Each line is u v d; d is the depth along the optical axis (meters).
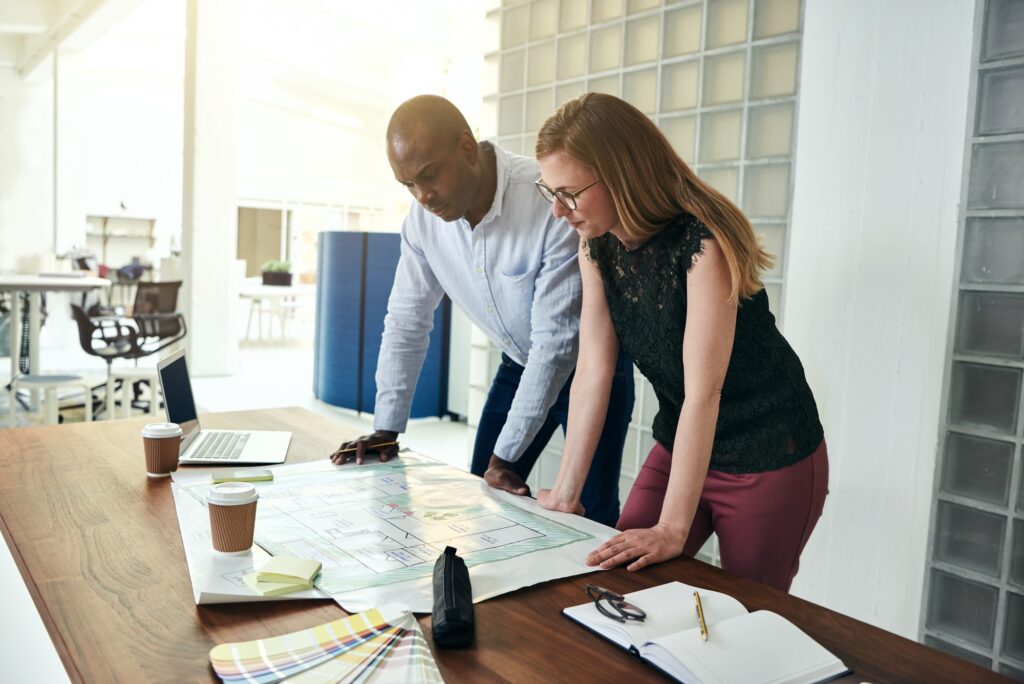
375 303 6.18
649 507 1.61
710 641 0.94
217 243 7.57
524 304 1.92
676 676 0.90
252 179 15.23
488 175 1.82
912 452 2.39
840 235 2.53
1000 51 2.14
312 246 16.05
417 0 10.86
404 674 0.88
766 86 2.73
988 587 2.25
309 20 11.34
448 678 0.90
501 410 2.27
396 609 1.02
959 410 2.29
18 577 1.41
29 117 12.59
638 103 3.18
